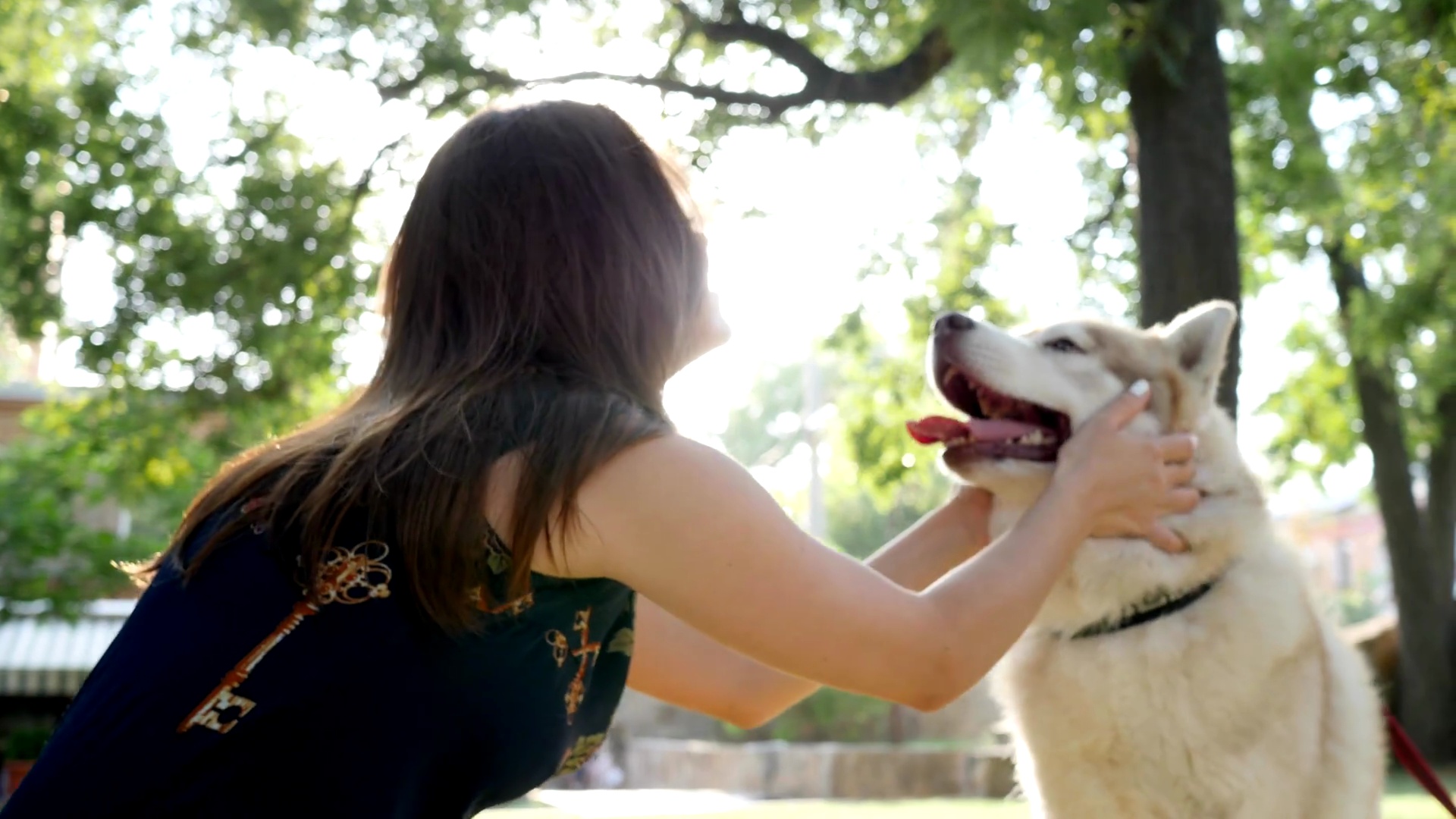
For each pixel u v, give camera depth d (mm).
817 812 12883
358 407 1847
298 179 11797
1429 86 11641
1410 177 13727
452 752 1635
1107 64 8086
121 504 15648
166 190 12219
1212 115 8281
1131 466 2223
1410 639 18828
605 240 1847
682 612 1712
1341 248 17062
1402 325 15617
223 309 11609
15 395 23484
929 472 15141
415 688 1590
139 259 11852
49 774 1555
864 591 1781
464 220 1844
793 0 10852
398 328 1875
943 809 13211
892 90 10594
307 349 12266
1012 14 7625
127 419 12953
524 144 1883
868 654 1771
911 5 10023
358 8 10883
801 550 1738
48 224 12164
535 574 1657
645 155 1962
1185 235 8188
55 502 17156
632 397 1781
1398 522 18797
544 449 1622
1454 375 17438
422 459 1616
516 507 1601
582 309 1814
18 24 12672
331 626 1588
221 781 1544
